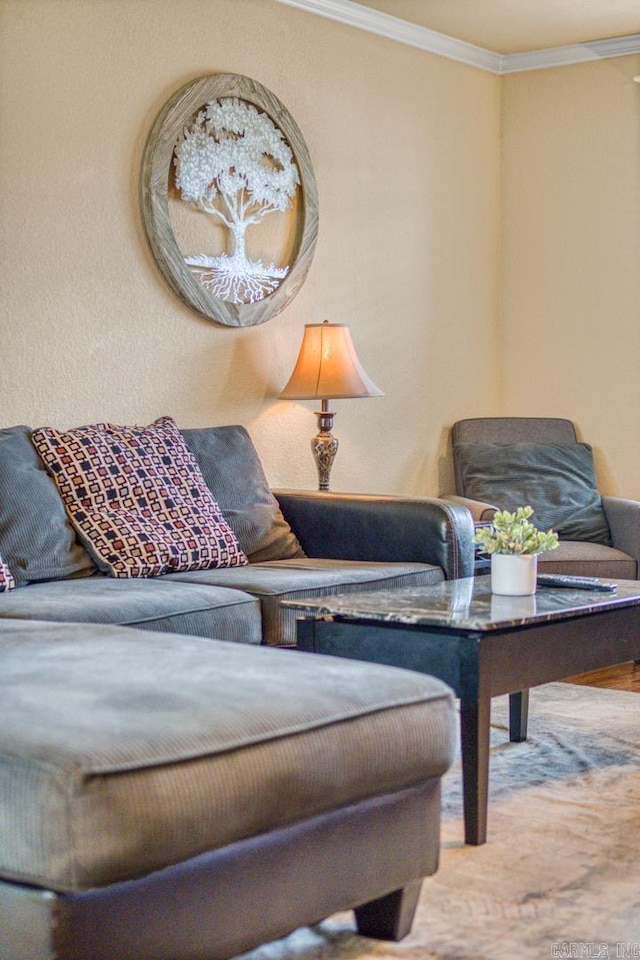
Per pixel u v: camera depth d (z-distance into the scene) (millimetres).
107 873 1542
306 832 1834
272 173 4605
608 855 2430
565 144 5590
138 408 4188
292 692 1848
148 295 4211
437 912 2145
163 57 4223
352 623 2742
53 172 3887
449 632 2588
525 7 4965
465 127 5547
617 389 5520
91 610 2795
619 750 3227
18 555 3275
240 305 4488
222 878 1727
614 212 5484
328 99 4867
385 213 5152
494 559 3010
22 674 1933
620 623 2951
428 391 5410
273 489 4230
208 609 2992
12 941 1607
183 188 4285
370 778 1851
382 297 5156
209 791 1623
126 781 1556
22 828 1575
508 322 5781
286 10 4680
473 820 2486
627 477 5512
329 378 4480
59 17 3883
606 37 5383
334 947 2008
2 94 3725
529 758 3146
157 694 1799
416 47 5266
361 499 3918
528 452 5254
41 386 3873
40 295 3863
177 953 1677
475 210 5629
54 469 3506
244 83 4465
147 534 3498
